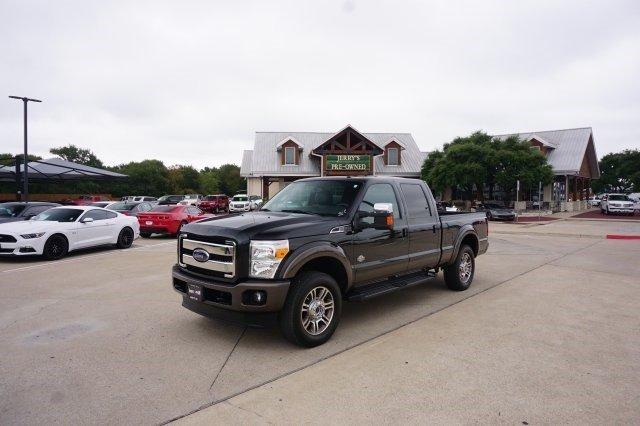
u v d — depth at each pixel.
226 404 3.22
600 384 3.57
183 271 4.77
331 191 5.35
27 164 21.94
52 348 4.36
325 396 3.35
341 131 30.53
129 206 18.92
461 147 28.78
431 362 4.03
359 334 4.84
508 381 3.62
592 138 36.88
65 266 9.39
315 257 4.36
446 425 2.93
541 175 27.19
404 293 6.89
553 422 2.97
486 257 10.96
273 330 4.96
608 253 11.71
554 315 5.60
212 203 38.34
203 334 4.81
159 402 3.24
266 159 36.03
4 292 6.84
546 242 14.72
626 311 5.79
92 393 3.38
